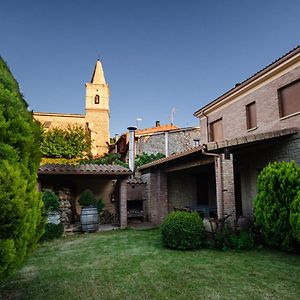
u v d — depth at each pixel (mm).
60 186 12320
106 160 18344
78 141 18516
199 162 9164
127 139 20422
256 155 9891
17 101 3494
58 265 6000
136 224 12484
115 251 7195
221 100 12664
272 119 9672
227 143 7422
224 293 4293
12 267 3105
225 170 7781
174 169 11180
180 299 4105
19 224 3143
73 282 4895
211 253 6672
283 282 4707
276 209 6676
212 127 14133
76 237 9508
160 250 7129
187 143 20609
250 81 10578
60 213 11078
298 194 6113
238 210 11172
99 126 30109
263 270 5316
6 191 3016
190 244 7074
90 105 30500
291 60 8750
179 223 7242
